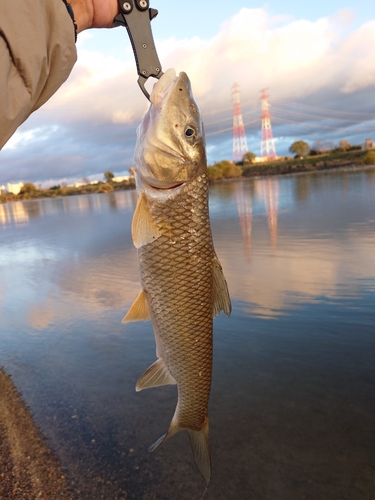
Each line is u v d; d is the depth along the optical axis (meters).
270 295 1.00
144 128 0.38
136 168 0.38
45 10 0.23
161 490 0.48
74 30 0.25
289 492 0.46
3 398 0.68
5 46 0.22
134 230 0.37
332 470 0.49
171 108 0.37
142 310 0.40
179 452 0.53
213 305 0.41
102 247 1.96
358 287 0.98
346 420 0.56
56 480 0.50
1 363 0.80
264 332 0.81
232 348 0.76
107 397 0.66
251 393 0.63
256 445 0.53
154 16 0.33
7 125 0.22
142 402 0.64
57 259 1.78
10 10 0.22
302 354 0.72
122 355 0.79
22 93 0.23
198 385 0.41
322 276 1.09
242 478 0.49
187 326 0.40
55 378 0.73
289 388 0.63
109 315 1.01
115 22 0.32
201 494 0.47
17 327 0.98
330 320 0.83
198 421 0.42
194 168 0.38
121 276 1.37
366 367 0.67
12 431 0.59
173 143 0.37
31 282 1.42
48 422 0.61
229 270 1.24
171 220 0.38
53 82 0.25
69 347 0.85
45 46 0.23
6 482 0.50
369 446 0.51
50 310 1.09
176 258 0.38
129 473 0.50
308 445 0.52
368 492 0.46
